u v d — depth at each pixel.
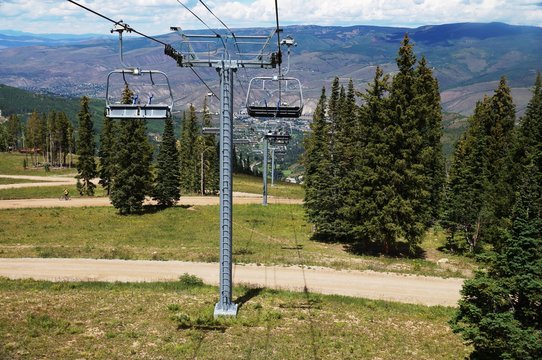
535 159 36.22
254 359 20.45
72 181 117.38
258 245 47.59
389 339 23.94
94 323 24.17
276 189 112.50
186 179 106.19
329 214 51.09
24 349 20.53
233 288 31.14
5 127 198.25
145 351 20.91
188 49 22.14
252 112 23.75
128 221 61.97
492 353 19.19
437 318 27.72
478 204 47.22
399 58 43.72
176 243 47.69
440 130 58.66
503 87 52.75
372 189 43.97
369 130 45.94
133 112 19.53
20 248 43.78
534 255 18.22
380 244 50.56
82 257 40.09
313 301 29.50
